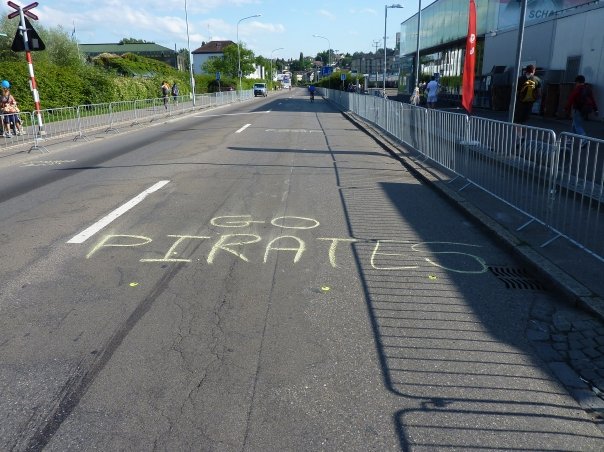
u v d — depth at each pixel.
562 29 20.39
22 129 16.95
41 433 2.81
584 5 18.69
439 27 37.03
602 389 3.22
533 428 2.85
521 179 6.88
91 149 15.12
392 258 5.51
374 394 3.15
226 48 91.00
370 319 4.11
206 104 40.75
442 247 5.91
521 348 3.71
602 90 17.62
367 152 13.95
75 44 39.62
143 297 4.51
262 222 6.86
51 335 3.86
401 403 3.06
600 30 17.56
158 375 3.34
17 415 2.96
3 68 23.86
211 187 9.12
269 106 41.84
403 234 6.39
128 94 35.97
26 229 6.61
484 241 6.14
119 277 4.96
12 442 2.74
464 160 9.10
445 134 10.38
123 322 4.06
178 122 25.03
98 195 8.56
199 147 14.77
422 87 41.62
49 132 17.50
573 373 3.40
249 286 4.75
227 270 5.13
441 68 39.62
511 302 4.47
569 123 17.52
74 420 2.91
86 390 3.19
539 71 21.55
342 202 8.06
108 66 50.94
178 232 6.39
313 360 3.52
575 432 2.82
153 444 2.72
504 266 5.33
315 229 6.56
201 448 2.69
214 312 4.23
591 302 4.24
